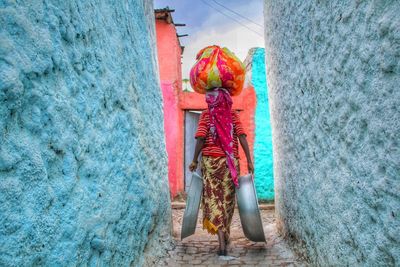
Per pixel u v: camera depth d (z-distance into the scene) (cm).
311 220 255
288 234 332
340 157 193
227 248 332
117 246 200
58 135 133
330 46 198
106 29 207
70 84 148
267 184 668
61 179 134
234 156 326
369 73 153
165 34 685
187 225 322
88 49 173
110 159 194
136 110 262
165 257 301
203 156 329
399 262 136
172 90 672
